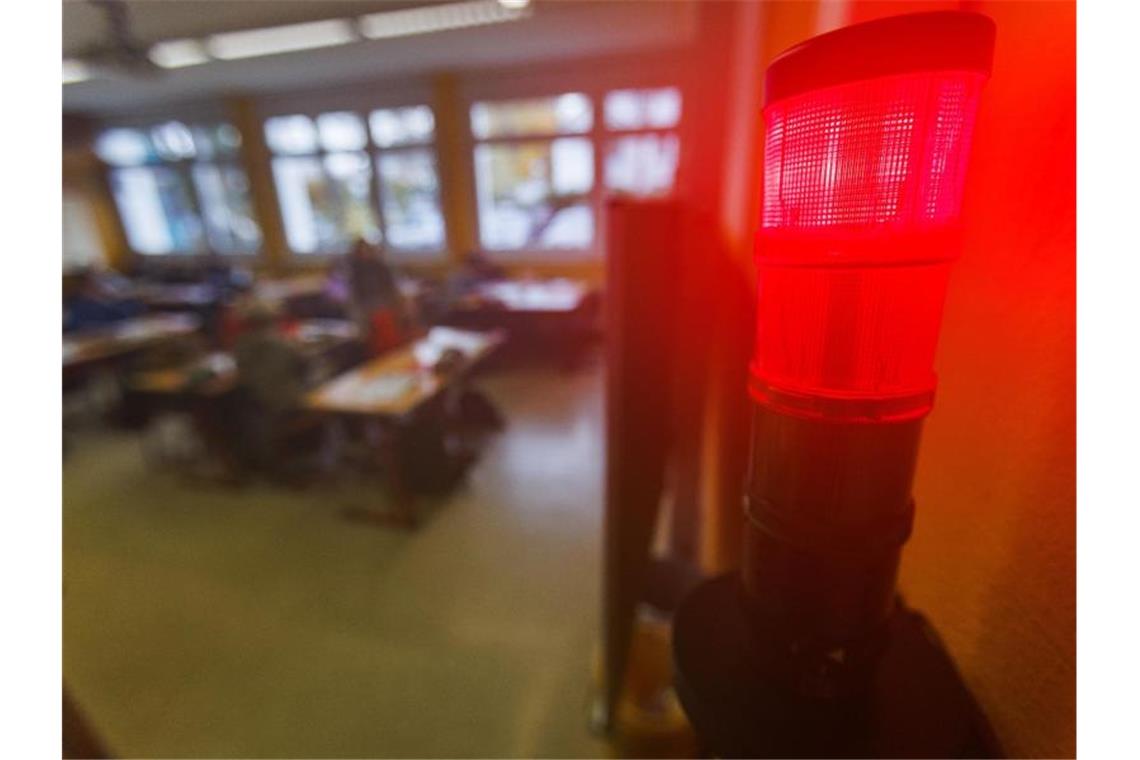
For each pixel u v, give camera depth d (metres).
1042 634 0.40
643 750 1.39
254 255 7.47
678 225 1.29
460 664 1.76
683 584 1.50
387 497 2.91
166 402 3.13
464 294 5.41
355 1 3.26
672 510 1.84
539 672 1.71
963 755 0.42
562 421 4.00
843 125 0.32
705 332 1.58
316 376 3.38
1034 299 0.40
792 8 0.80
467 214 6.56
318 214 7.07
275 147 6.88
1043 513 0.40
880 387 0.36
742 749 0.43
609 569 1.26
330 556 2.41
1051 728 0.39
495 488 2.99
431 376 2.67
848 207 0.33
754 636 0.47
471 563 2.32
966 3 0.46
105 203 7.73
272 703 1.65
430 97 6.13
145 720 1.61
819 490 0.39
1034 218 0.40
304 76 5.88
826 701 0.44
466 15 3.84
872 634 0.43
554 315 5.32
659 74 5.45
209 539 2.59
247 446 3.13
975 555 0.49
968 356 0.50
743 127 1.18
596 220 6.24
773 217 0.38
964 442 0.51
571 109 5.87
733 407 1.21
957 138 0.32
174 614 2.06
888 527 0.39
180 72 4.87
